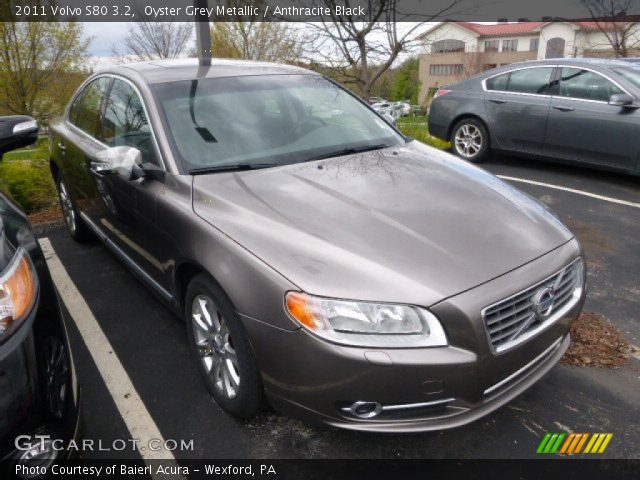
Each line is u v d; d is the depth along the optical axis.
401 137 3.63
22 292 1.81
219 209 2.49
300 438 2.43
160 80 3.29
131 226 3.18
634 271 4.10
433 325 1.99
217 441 2.42
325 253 2.14
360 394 1.99
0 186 2.85
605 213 5.34
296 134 3.22
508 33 47.97
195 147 2.92
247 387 2.28
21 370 1.67
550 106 6.53
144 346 3.17
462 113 7.41
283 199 2.53
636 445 2.39
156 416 2.58
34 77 13.02
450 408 2.09
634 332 3.27
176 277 2.70
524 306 2.17
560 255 2.39
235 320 2.24
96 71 4.25
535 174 6.77
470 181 2.89
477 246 2.26
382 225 2.33
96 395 2.74
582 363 2.97
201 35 5.88
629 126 5.90
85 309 3.61
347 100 3.79
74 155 4.01
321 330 1.98
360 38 7.16
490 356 2.05
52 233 5.14
